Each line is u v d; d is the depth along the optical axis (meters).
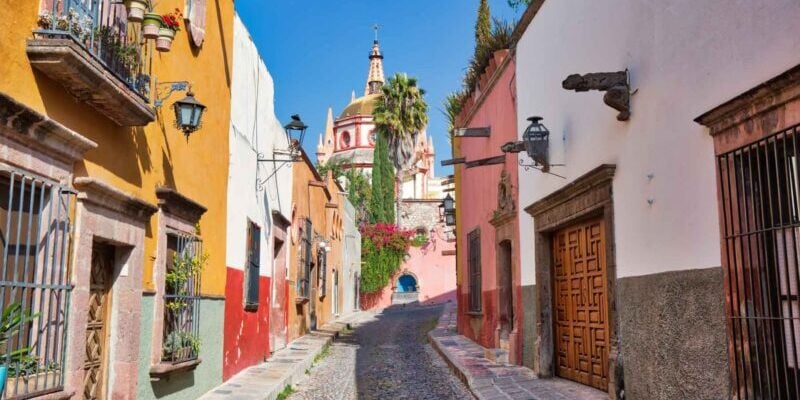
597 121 7.99
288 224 15.33
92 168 5.45
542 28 10.29
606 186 7.62
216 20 9.29
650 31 6.48
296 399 9.36
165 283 7.33
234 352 10.32
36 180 4.57
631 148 7.00
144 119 5.85
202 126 8.59
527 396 8.30
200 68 8.53
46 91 4.73
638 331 6.82
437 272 43.28
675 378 5.98
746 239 4.89
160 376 6.96
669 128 6.10
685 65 5.78
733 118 4.94
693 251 5.65
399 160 47.34
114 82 5.25
